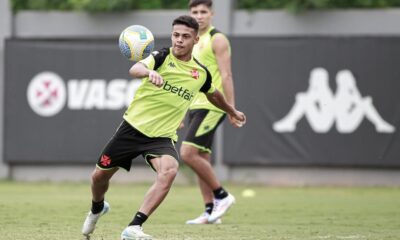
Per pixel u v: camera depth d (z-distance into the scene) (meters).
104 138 60.56
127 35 25.52
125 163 25.06
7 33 63.34
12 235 27.83
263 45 58.44
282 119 58.34
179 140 58.81
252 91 58.56
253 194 51.84
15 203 42.47
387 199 48.09
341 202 45.62
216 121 33.94
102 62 60.53
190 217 36.19
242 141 58.88
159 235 28.42
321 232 29.91
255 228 31.38
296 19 60.28
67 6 64.94
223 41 34.09
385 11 59.34
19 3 64.50
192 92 25.28
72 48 60.97
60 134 61.28
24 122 61.84
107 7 61.91
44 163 62.44
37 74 61.56
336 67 57.69
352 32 59.72
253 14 60.72
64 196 48.31
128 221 33.38
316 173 59.03
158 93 24.67
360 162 57.53
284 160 58.41
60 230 29.55
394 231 30.55
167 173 24.03
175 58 24.91
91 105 60.72
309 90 57.97
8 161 62.22
